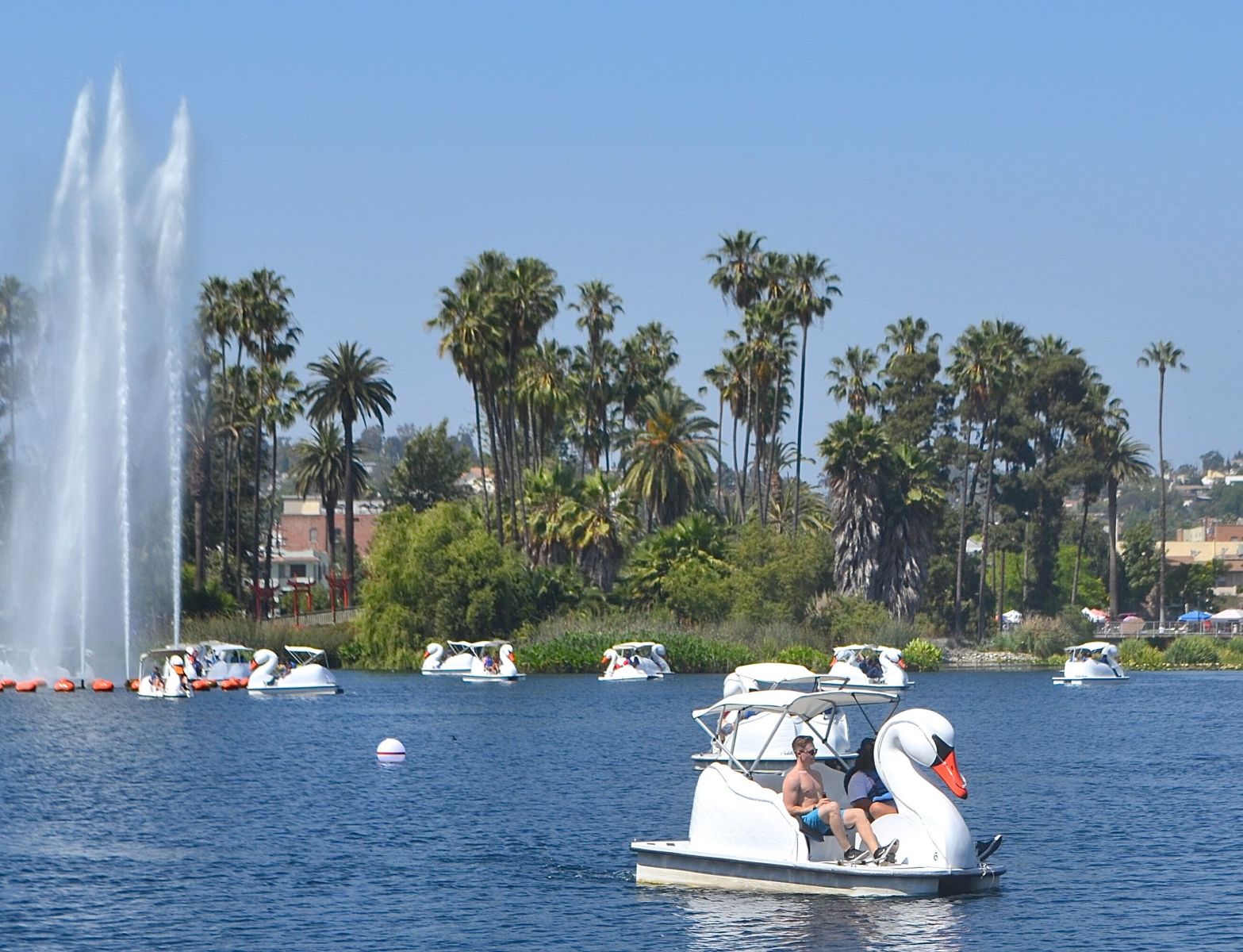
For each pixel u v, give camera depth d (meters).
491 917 48.31
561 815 69.88
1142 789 79.75
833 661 188.88
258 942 45.53
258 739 108.94
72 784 83.00
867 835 49.91
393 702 148.50
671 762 92.38
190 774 87.75
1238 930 45.81
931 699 161.50
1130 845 61.09
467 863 57.66
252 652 175.50
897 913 47.31
